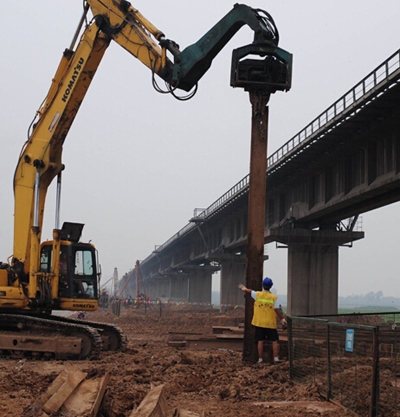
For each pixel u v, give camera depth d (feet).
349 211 139.85
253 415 29.12
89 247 62.28
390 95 94.02
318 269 157.38
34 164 59.31
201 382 39.96
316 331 35.73
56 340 55.06
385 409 26.68
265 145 48.24
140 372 43.75
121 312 217.36
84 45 59.98
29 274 57.98
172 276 424.46
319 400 32.65
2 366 48.85
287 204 165.68
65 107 59.98
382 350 30.45
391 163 103.71
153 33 56.59
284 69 47.67
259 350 45.88
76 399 24.97
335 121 108.58
